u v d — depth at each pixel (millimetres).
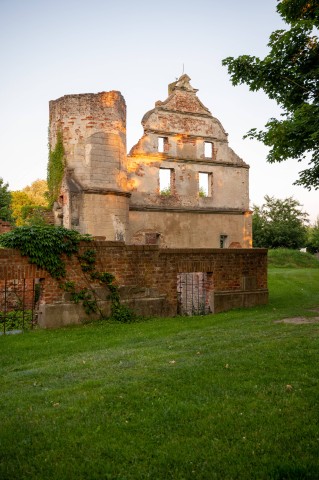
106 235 19219
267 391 5391
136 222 23297
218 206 26062
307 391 5348
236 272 13680
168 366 6512
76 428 4535
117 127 19688
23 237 10164
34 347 8648
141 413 4863
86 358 7539
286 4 12641
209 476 3633
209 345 7898
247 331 9180
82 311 11039
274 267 33062
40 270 10492
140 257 11961
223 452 3990
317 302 14453
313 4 12477
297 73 12656
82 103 19312
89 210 18875
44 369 6867
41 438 4352
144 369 6430
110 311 11477
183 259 12656
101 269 11359
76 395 5492
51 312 10594
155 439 4285
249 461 3832
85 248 11133
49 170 20219
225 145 26781
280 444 4090
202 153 25828
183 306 14734
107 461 3918
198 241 25078
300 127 11734
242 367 6324
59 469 3799
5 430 4527
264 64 12555
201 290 14047
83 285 11125
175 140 24953
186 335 9195
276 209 47188
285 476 3594
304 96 12953
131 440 4270
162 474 3695
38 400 5414
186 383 5754
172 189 24781
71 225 18531
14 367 7309
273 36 12578
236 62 12891
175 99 25250
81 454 4043
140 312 11852
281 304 14266
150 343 8633
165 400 5188
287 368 6230
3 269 10000
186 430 4445
